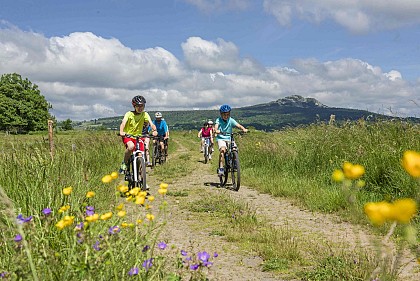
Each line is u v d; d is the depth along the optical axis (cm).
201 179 1215
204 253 268
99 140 1631
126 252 281
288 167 1126
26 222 273
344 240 508
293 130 1559
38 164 581
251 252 475
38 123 8594
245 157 1389
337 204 701
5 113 8138
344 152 943
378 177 766
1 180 534
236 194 921
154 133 832
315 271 385
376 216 106
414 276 361
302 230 578
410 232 126
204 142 1970
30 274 236
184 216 677
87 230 266
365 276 328
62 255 290
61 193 465
